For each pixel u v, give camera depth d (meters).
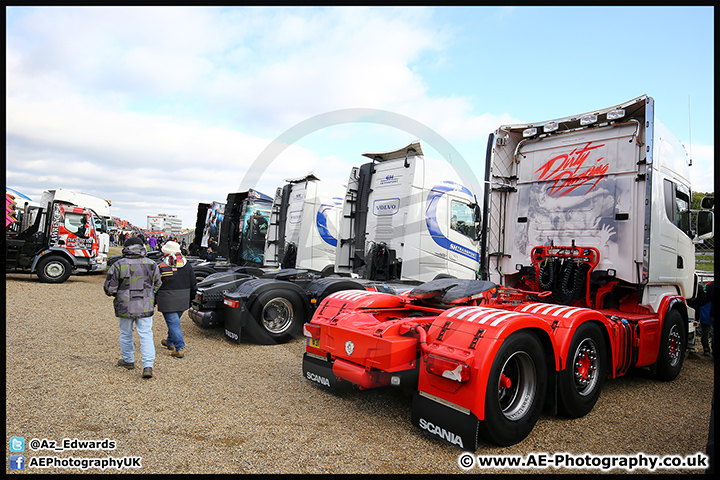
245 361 5.29
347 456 2.98
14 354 5.05
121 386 4.21
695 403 4.38
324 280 6.66
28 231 12.50
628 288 5.11
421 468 2.86
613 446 3.32
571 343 3.69
